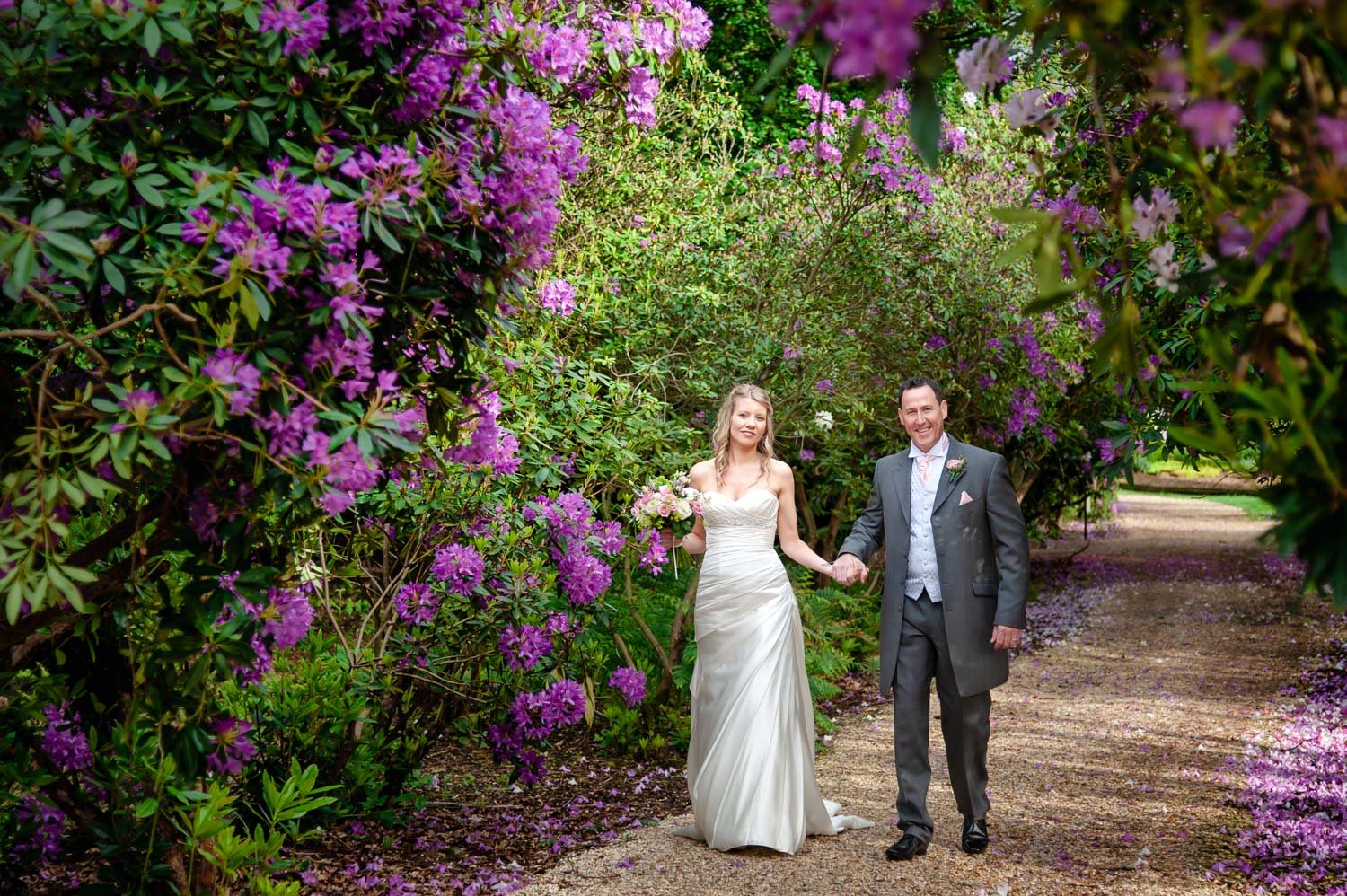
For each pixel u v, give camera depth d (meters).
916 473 4.23
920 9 1.17
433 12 2.31
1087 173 2.54
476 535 4.30
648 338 5.79
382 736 4.41
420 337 2.48
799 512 9.53
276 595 2.49
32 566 2.04
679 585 6.97
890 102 6.14
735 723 4.12
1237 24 1.20
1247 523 22.16
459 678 4.61
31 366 2.29
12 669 2.62
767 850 4.08
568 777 5.21
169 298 2.15
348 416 2.09
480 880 3.75
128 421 2.02
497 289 2.54
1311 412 1.24
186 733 2.55
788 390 6.48
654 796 4.91
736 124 6.71
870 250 6.56
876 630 8.63
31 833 3.06
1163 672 7.82
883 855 4.01
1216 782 4.96
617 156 5.69
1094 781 5.04
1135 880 3.71
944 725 4.10
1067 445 10.85
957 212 7.52
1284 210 1.29
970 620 4.00
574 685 4.36
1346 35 1.18
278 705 4.15
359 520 4.05
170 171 2.07
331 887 3.66
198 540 2.38
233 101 2.14
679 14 3.77
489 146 2.44
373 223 2.17
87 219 1.90
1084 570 14.36
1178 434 1.36
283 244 2.14
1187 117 1.21
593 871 3.83
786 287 6.43
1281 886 3.61
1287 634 9.16
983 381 8.05
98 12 1.95
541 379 4.50
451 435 2.67
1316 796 4.62
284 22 2.05
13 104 2.04
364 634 4.51
